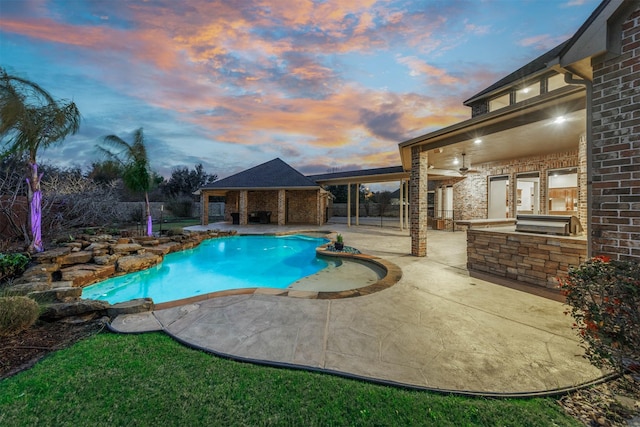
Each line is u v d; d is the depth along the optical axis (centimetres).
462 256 853
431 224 1758
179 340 334
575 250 445
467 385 247
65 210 1205
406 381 253
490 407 220
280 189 1962
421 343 323
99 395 235
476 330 357
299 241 1422
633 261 290
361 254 892
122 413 214
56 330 366
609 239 315
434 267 710
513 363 281
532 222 533
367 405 224
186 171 3562
